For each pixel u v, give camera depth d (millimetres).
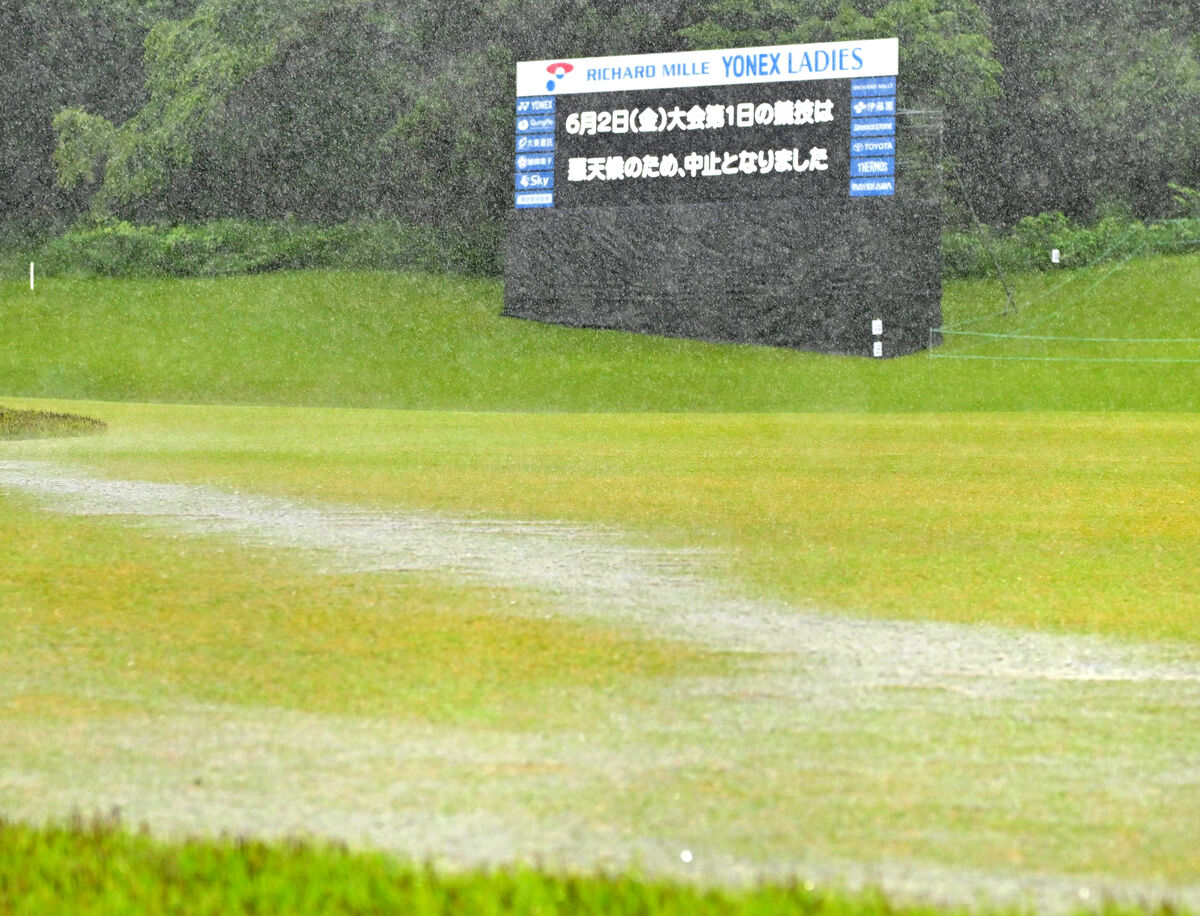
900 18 157625
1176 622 26422
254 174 179625
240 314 151875
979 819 14266
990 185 167375
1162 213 165000
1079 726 18359
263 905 9961
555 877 10727
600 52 167125
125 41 188375
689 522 42062
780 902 10203
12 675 21562
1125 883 12344
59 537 38125
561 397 121188
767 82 116938
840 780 15758
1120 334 135125
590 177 123812
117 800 14953
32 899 10195
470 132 167125
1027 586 30719
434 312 149375
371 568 33031
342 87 177625
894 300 125062
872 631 25484
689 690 20609
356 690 20562
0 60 184125
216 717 18844
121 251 172375
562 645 24078
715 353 130375
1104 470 59031
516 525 41188
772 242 121750
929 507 46125
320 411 102125
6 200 184375
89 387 129750
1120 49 168375
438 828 13961
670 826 14031
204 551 35688
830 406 114000
